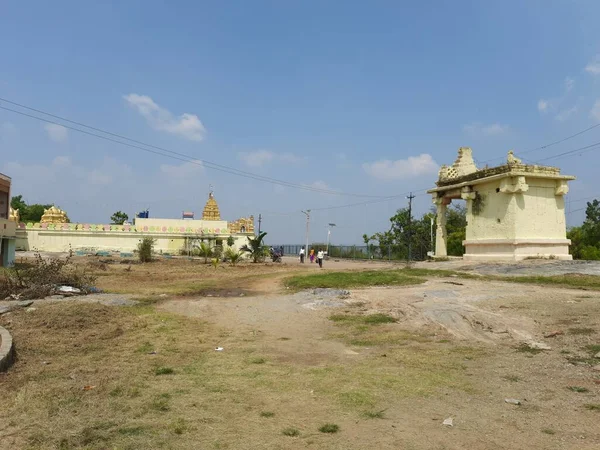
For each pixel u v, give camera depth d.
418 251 47.62
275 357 7.97
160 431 4.62
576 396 5.70
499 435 4.62
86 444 4.27
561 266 18.73
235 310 13.09
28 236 45.69
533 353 7.77
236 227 51.91
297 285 17.84
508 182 21.70
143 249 38.34
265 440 4.46
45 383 6.10
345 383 6.34
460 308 11.28
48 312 10.47
